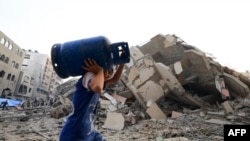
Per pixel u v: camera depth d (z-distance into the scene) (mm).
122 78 12266
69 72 1627
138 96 11164
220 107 10922
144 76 11414
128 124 8773
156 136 6602
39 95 61375
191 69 12477
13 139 5848
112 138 6473
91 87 1468
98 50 1585
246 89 11438
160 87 11352
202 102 11727
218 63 11906
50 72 69062
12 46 40562
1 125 8516
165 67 10766
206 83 12141
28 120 10156
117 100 11898
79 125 1547
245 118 8680
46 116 11438
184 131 7211
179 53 12703
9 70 41094
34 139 5930
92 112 1686
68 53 1593
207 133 6852
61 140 1548
